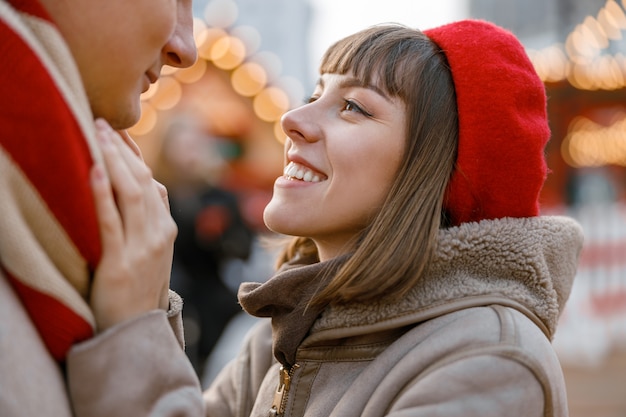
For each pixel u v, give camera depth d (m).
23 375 0.93
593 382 5.13
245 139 8.62
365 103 1.40
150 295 1.11
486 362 1.18
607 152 9.39
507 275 1.36
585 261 6.16
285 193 1.43
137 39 1.11
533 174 1.42
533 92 1.44
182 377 1.08
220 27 8.38
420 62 1.41
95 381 1.01
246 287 1.47
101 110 1.15
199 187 4.09
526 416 1.18
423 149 1.39
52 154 0.97
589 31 7.09
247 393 1.66
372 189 1.40
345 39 1.50
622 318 6.29
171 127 4.11
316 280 1.38
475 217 1.43
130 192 1.09
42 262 0.97
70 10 1.07
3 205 0.95
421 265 1.31
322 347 1.40
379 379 1.28
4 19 0.96
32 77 0.96
